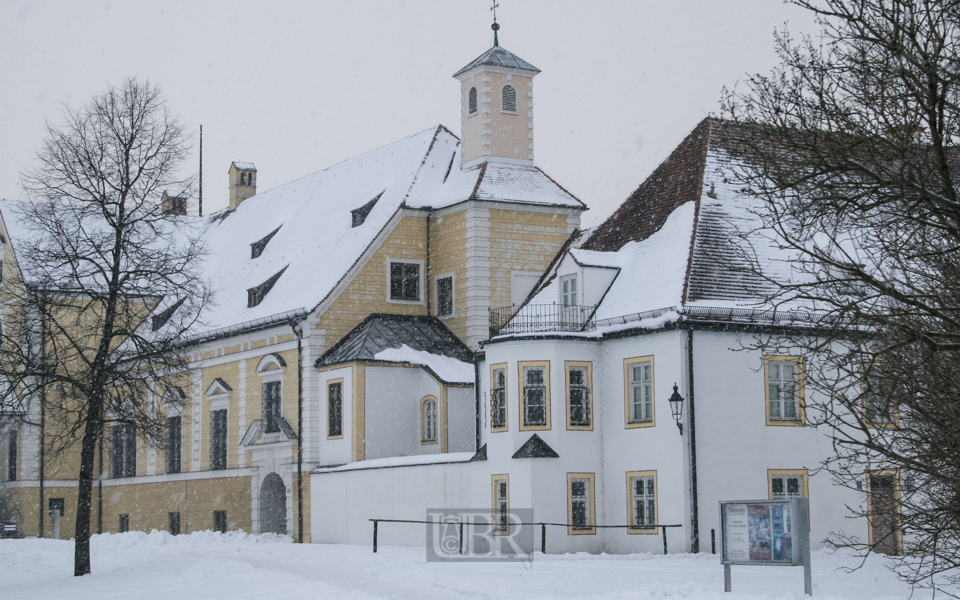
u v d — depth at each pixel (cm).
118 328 3209
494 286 4584
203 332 5112
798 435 3403
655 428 3369
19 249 3503
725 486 3294
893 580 2373
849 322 1535
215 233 6325
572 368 3534
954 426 1527
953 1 1427
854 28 1471
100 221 4088
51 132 3234
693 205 3600
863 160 1501
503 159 4762
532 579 2361
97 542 4278
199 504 5209
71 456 6050
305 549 3738
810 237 1573
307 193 5719
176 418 5444
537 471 3459
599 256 3703
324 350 4531
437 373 4331
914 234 1634
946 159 1459
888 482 1811
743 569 2631
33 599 2469
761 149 1578
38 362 3278
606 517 3519
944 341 1478
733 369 3347
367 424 4294
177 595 2361
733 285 3403
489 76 4775
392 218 4688
